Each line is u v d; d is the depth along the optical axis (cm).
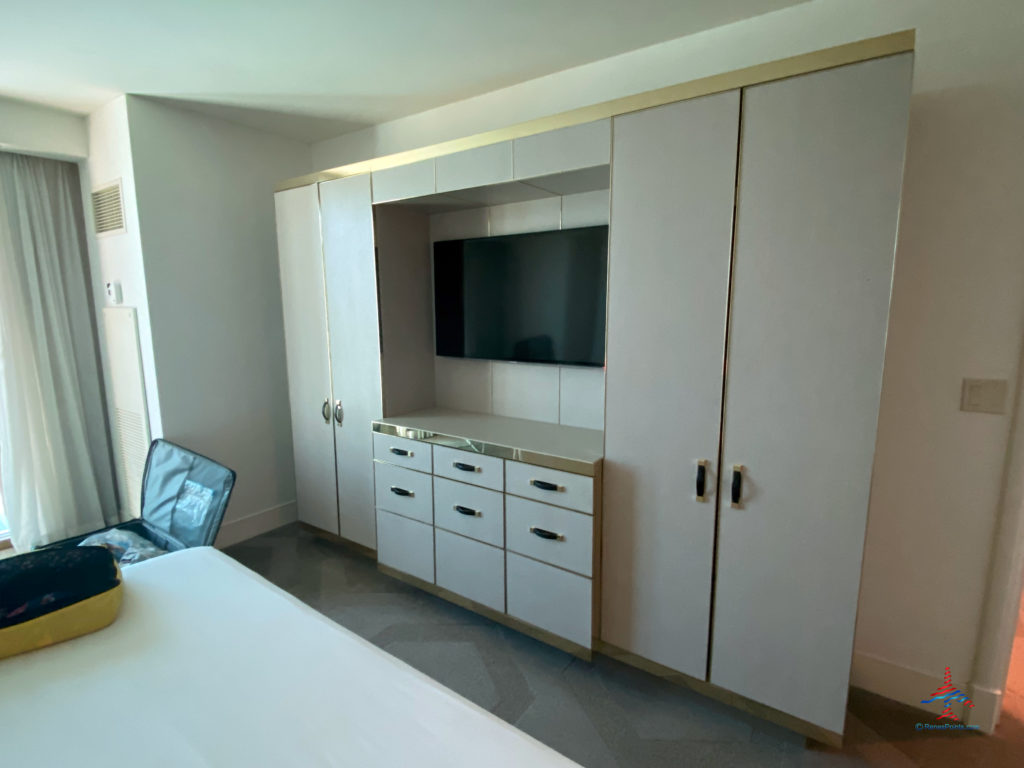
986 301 165
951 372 172
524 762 98
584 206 234
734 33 201
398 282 275
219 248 308
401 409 283
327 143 343
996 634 173
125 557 222
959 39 162
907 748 171
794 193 152
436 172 231
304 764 98
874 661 196
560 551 207
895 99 137
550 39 213
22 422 297
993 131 160
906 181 172
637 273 183
